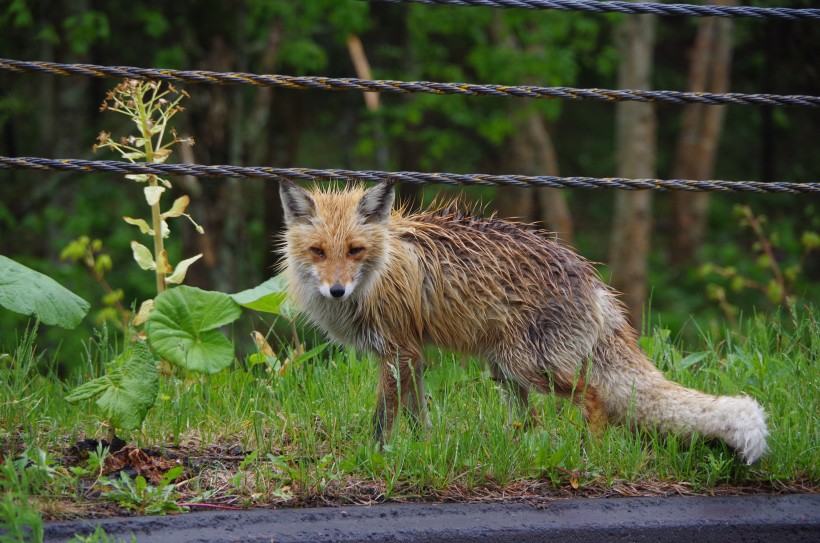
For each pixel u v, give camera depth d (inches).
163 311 362.9
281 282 415.2
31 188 1359.5
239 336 810.2
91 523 280.5
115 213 1306.6
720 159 1683.1
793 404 372.2
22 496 271.4
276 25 1169.4
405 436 343.3
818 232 1476.4
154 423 363.6
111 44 1187.3
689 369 446.6
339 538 285.1
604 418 374.6
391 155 1678.2
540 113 1230.9
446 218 401.7
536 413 386.0
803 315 440.1
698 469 339.9
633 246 1194.0
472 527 293.4
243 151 1090.7
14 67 331.3
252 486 316.2
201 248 985.5
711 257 1390.3
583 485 325.1
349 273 362.3
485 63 1210.6
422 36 1264.8
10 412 349.7
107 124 1250.0
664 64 1718.8
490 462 327.3
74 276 1054.4
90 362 382.6
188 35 1007.0
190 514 291.6
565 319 380.2
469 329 385.7
